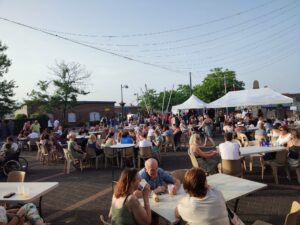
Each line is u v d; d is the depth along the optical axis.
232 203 6.36
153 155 11.27
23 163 11.95
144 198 3.79
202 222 3.23
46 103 32.88
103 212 6.49
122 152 11.33
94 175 10.26
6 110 31.98
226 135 7.30
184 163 11.57
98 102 46.72
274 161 7.81
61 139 15.63
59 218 6.29
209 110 25.48
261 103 15.39
